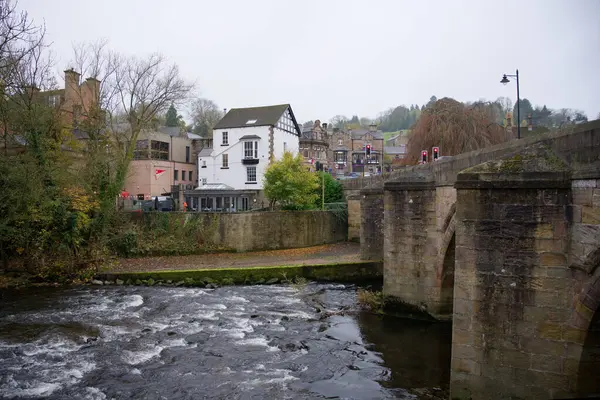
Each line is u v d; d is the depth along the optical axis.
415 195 15.46
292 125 54.53
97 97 26.80
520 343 8.06
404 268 15.80
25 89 21.23
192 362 11.77
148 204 40.22
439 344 13.17
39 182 20.89
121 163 26.88
